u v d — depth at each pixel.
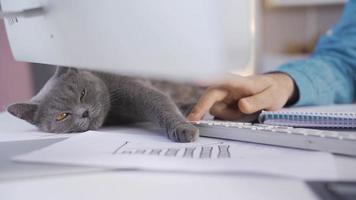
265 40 2.61
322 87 0.85
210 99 0.60
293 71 0.81
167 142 0.46
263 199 0.26
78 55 0.40
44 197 0.28
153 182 0.30
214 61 0.27
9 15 0.49
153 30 0.30
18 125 0.73
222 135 0.48
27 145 0.46
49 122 0.67
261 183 0.28
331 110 0.73
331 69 0.93
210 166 0.31
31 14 0.45
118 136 0.50
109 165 0.33
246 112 0.59
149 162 0.33
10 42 0.55
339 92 0.91
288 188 0.27
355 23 1.08
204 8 0.26
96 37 0.36
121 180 0.30
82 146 0.42
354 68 0.97
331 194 0.26
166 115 0.59
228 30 0.26
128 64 0.34
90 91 0.70
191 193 0.27
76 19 0.38
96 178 0.31
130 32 0.33
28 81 1.01
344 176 0.29
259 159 0.33
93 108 0.69
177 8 0.28
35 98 0.78
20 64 0.99
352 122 0.46
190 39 0.28
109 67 0.36
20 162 0.35
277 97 0.67
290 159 0.33
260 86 0.64
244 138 0.45
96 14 0.35
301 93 0.79
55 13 0.41
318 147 0.37
